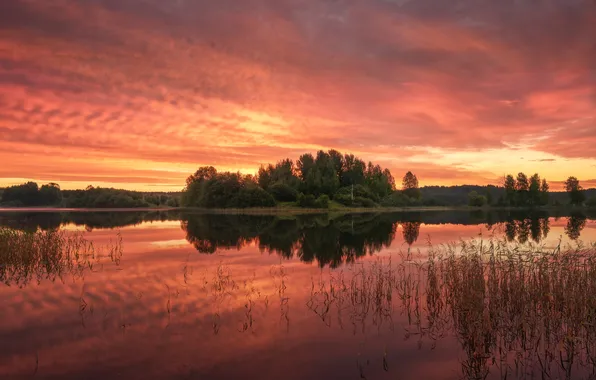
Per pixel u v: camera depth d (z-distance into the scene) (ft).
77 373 33.06
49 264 77.05
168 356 36.37
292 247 112.16
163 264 81.66
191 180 468.75
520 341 40.88
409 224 208.13
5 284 62.80
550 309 44.37
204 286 62.28
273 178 472.44
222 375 32.86
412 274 71.10
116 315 47.70
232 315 47.88
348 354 37.19
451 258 63.72
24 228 162.61
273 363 35.09
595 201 524.93
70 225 187.01
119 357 36.14
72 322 45.21
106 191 479.82
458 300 48.24
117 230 162.30
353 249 107.76
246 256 94.32
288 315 48.06
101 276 69.10
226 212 364.17
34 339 40.19
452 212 406.00
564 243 107.04
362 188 511.40
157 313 48.49
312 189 484.33
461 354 37.47
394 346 39.11
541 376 33.42
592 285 46.75
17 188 485.15
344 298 55.36
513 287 50.29
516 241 114.62
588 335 39.01
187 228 176.45
